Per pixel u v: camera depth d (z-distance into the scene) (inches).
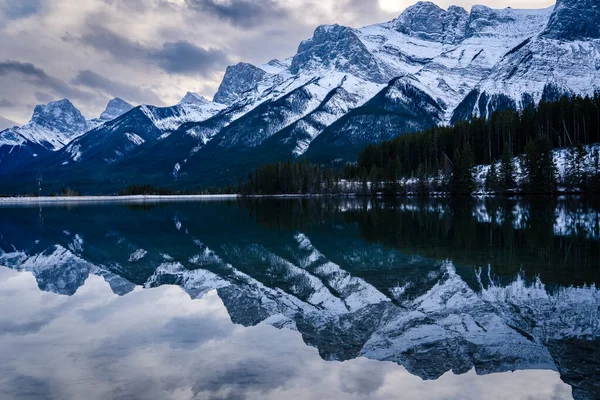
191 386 392.2
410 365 438.3
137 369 433.4
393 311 636.1
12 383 403.2
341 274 916.0
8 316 636.7
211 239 1619.1
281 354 471.5
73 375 419.8
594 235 1400.1
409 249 1219.9
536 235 1428.4
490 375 411.8
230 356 466.3
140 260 1165.7
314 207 3907.5
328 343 506.3
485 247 1208.8
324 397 368.5
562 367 426.3
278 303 700.0
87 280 912.9
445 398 366.0
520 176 4916.3
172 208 4360.2
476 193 5172.2
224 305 691.4
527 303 649.6
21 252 1352.1
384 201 4795.8
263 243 1466.5
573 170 4399.6
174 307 684.1
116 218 2896.2
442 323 571.8
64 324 594.6
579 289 722.2
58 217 3083.2
